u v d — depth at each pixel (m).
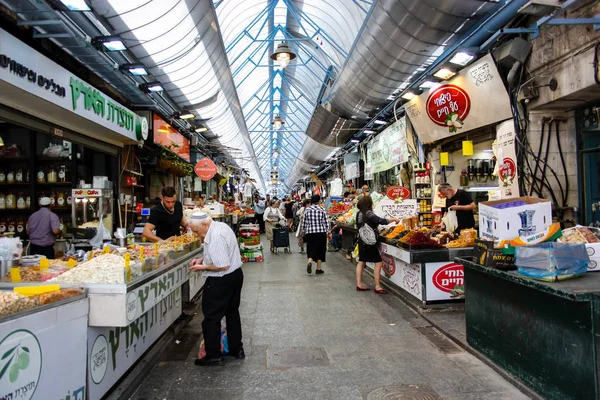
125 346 3.58
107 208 7.42
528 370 3.29
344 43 10.55
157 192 10.88
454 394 3.30
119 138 7.50
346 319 5.56
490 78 6.38
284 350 4.41
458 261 4.41
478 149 8.53
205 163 12.27
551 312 3.01
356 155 15.81
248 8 9.80
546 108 6.04
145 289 3.47
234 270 4.14
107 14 4.59
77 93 5.40
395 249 6.66
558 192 6.14
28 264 3.68
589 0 4.77
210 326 4.01
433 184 9.32
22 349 2.16
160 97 8.63
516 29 5.39
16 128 7.77
